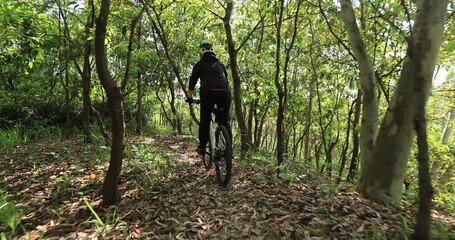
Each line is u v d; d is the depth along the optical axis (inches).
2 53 356.2
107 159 246.7
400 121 162.9
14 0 231.3
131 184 187.0
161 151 286.7
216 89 189.8
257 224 135.4
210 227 135.2
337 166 375.6
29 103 437.1
